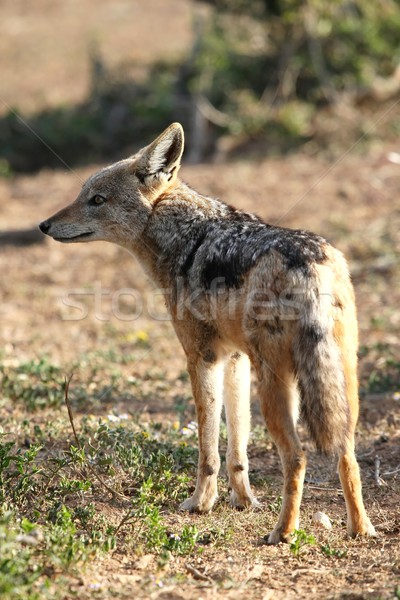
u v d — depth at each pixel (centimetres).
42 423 1180
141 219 1055
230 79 3391
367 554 811
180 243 996
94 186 1081
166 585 739
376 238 2170
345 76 3238
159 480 958
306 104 3278
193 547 827
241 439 966
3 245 2461
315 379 811
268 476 1048
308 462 1088
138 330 1792
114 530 834
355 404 845
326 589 737
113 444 1045
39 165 3441
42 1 6122
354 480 848
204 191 2641
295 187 2636
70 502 908
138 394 1360
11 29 5503
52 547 742
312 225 2291
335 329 829
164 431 1161
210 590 734
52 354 1627
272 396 845
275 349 840
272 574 778
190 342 958
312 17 3219
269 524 905
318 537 866
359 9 3300
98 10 5800
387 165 2742
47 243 2442
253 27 3431
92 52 4028
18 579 675
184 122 3394
